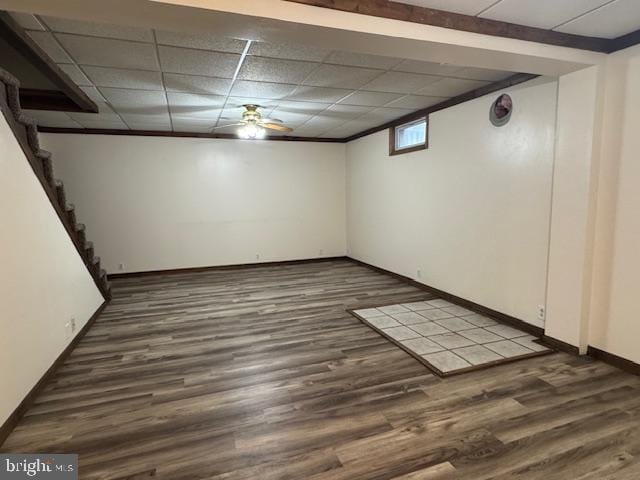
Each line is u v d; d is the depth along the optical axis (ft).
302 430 6.89
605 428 6.80
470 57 8.08
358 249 23.27
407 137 17.97
